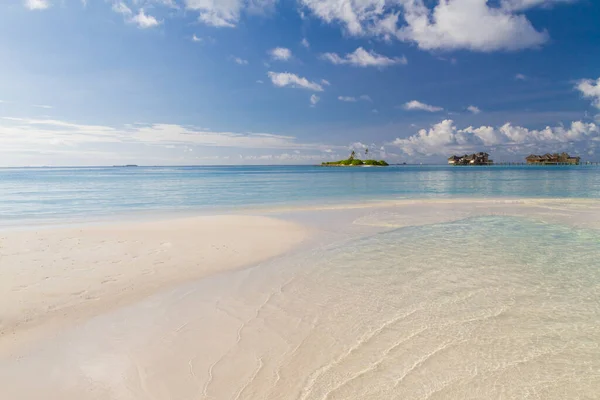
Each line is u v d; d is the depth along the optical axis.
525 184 43.97
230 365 4.72
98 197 28.41
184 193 32.59
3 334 5.51
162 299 6.97
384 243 11.76
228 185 44.69
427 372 4.53
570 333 5.52
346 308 6.52
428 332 5.58
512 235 12.97
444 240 12.20
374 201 24.95
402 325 5.82
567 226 14.70
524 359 4.81
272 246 11.30
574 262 9.35
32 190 35.72
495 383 4.30
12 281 7.74
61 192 33.41
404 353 4.98
